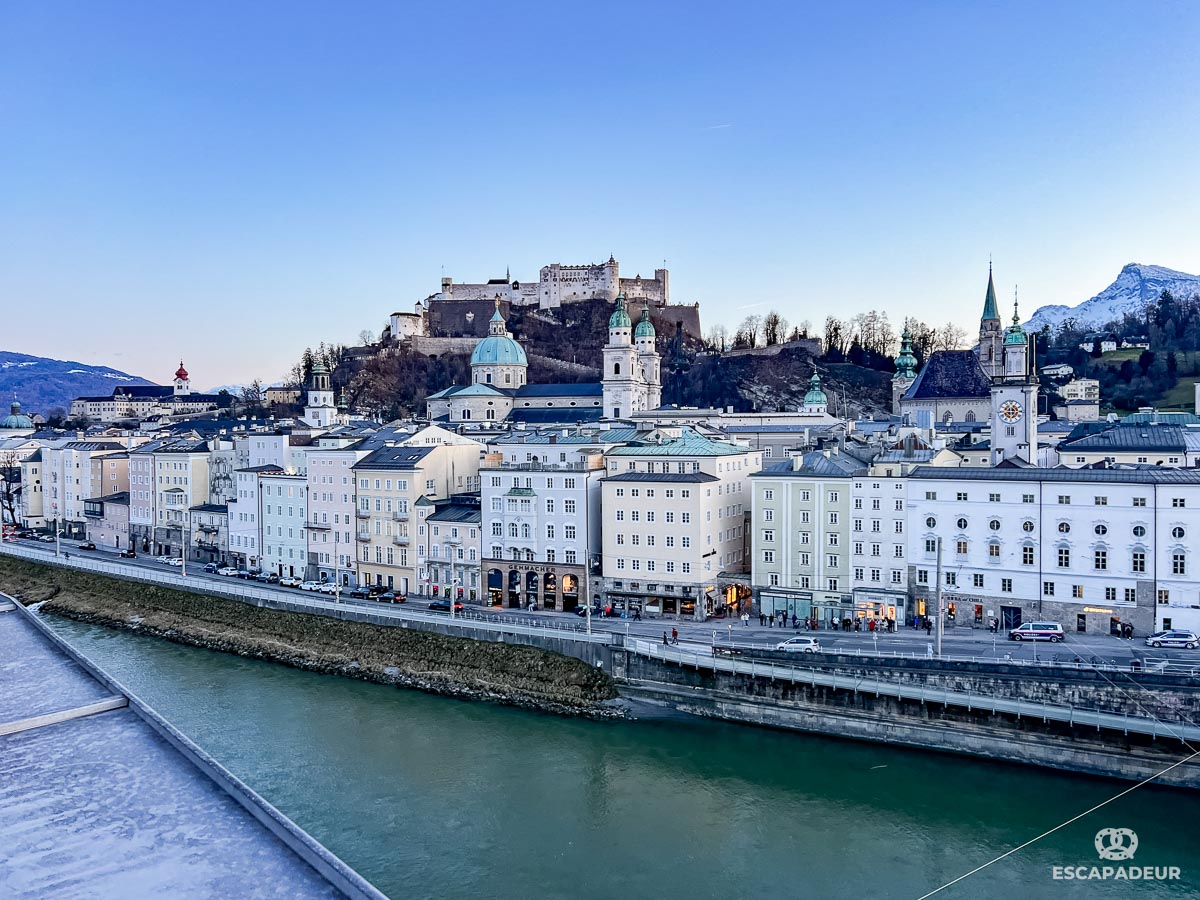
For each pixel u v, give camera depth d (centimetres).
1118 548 10206
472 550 14038
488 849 7031
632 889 6462
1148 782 8000
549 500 13362
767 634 11244
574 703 10331
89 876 2420
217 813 2836
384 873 6656
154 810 2847
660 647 10419
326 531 15962
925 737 8950
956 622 11212
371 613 12675
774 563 12338
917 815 7600
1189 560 9831
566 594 13325
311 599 13675
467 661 11400
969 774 8369
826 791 8081
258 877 2436
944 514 11244
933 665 9044
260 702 10675
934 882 6581
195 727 9769
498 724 9906
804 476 12081
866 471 12144
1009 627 10875
